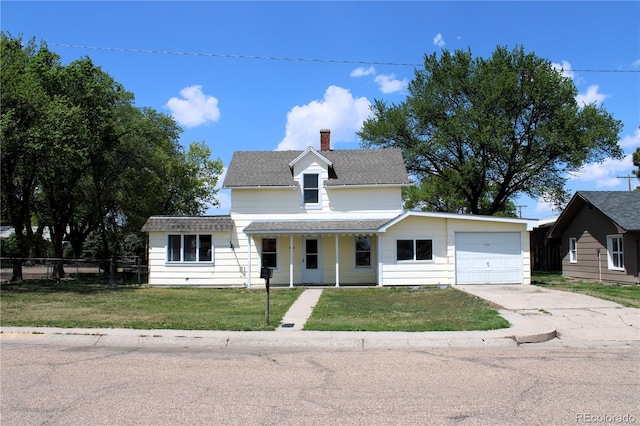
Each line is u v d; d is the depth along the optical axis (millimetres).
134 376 7301
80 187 32750
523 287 20344
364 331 10719
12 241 39125
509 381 6918
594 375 7246
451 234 22219
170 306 15336
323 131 27672
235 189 24141
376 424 5195
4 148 21344
